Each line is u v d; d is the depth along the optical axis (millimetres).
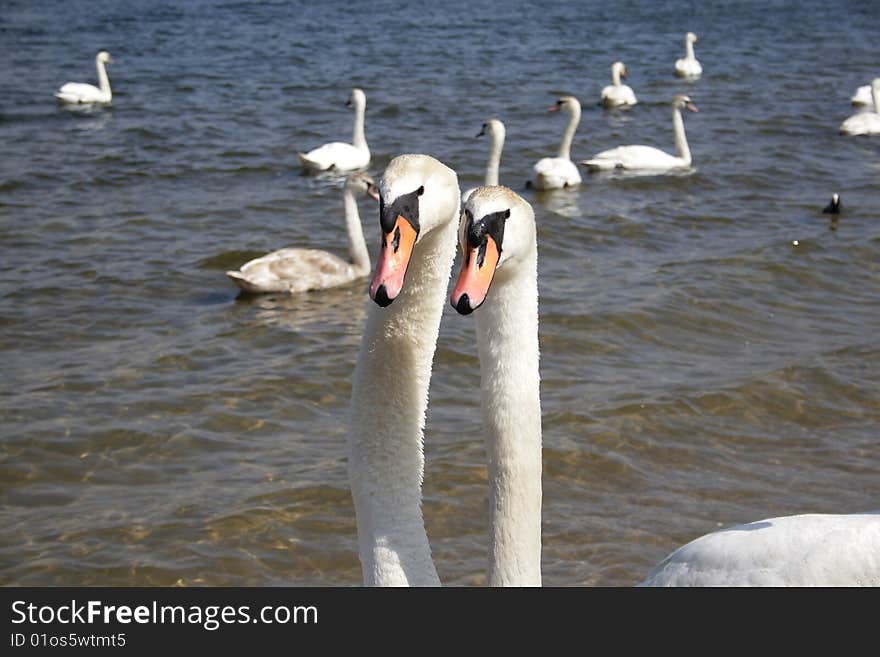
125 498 10641
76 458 11414
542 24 51375
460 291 4734
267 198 22969
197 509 10352
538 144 28750
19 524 10164
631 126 31297
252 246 19391
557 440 11523
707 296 16203
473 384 13273
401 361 5082
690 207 22344
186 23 51406
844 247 18812
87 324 15445
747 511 10203
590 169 26266
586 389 12930
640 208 22281
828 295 16562
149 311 16062
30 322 15453
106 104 33312
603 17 54125
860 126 29375
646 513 10195
